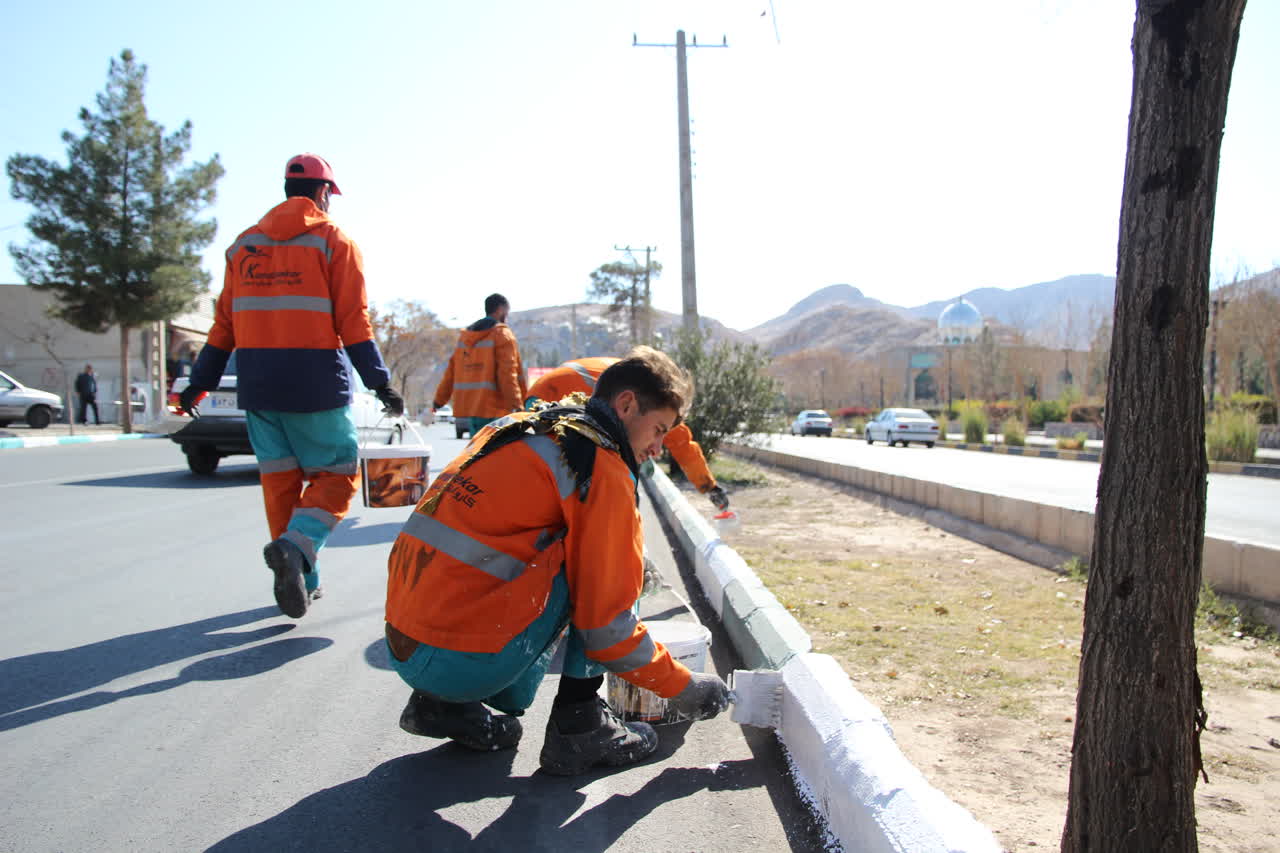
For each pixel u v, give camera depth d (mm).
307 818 2381
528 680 2773
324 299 3906
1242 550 5258
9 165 22141
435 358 58344
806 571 6555
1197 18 1754
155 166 23344
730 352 14828
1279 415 25719
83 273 22406
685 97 19828
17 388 23703
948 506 9164
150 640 3863
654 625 3477
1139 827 1892
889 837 1943
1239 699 3932
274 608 4422
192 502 8180
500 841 2291
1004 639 4754
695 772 2752
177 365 32750
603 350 90000
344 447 4051
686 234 19641
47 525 6789
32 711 3051
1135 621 1877
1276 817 2795
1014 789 2908
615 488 2373
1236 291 27547
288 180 4102
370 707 3178
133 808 2406
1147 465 1853
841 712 2547
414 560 2434
